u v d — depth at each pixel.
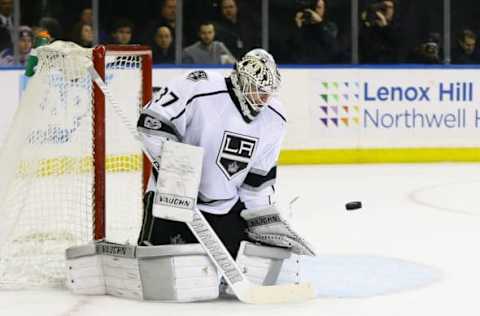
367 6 25.72
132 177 13.70
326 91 24.66
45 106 11.02
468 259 12.14
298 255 9.84
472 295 9.91
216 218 9.75
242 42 25.02
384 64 25.23
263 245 9.79
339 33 25.66
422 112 25.17
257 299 9.30
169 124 9.36
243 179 9.77
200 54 24.67
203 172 9.62
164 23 24.44
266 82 9.26
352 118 24.81
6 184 10.66
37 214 11.55
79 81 11.32
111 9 24.19
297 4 25.38
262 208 9.66
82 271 9.73
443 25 26.06
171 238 9.59
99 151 10.70
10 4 23.36
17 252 11.30
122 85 15.64
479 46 26.34
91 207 11.41
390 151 25.06
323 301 9.50
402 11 25.92
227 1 24.69
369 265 11.59
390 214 16.36
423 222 15.44
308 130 24.62
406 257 12.27
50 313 8.98
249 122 9.55
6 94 22.33
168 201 9.16
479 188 19.95
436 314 9.06
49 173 11.52
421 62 26.09
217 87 9.48
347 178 21.78
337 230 14.62
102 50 10.63
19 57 23.55
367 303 9.45
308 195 18.92
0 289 10.05
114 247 9.52
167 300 9.34
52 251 11.35
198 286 9.31
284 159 24.56
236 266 9.32
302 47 25.50
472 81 25.39
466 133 25.42
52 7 23.83
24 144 10.70
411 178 21.73
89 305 9.27
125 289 9.55
